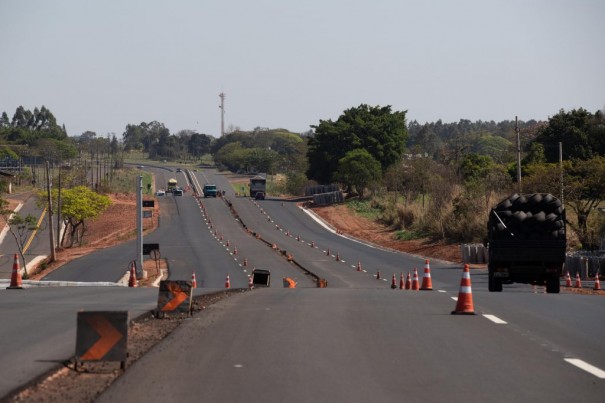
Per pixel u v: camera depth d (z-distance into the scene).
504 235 53.69
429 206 171.62
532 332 26.42
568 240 117.00
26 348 22.36
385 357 21.19
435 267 111.94
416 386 17.48
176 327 27.14
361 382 17.83
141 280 97.00
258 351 21.98
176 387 17.17
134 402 15.77
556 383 18.12
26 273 114.56
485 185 148.75
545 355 21.91
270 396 16.33
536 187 120.44
